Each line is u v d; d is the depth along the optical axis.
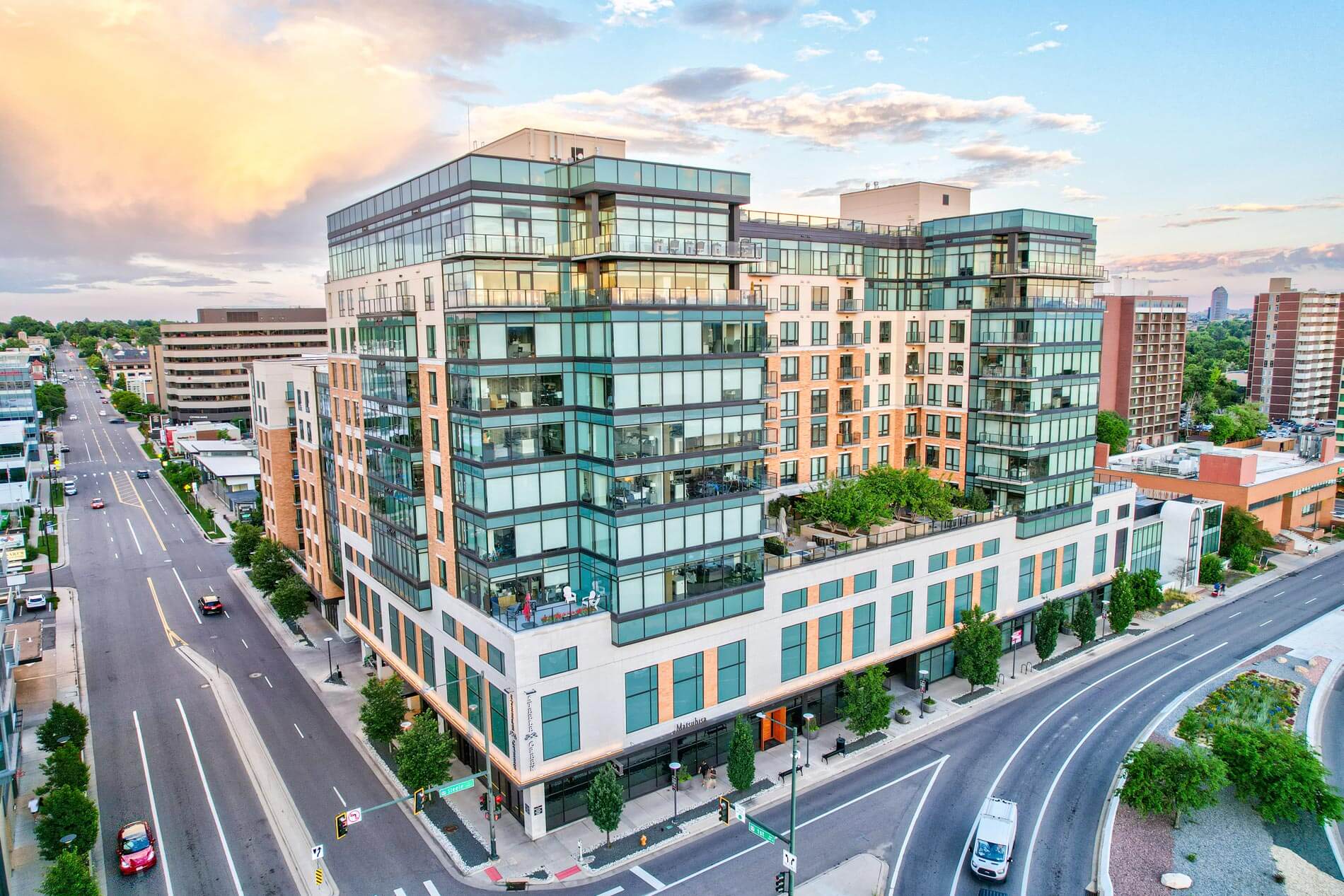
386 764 49.03
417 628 52.12
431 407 47.22
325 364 70.00
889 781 47.28
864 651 55.28
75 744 46.41
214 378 183.38
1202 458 91.44
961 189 77.56
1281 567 88.12
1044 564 67.44
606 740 43.59
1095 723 53.84
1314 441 107.12
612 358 41.50
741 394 46.88
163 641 69.25
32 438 165.00
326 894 37.91
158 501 124.25
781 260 65.94
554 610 42.56
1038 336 64.25
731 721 48.44
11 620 66.56
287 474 79.56
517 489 43.53
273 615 75.38
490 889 38.28
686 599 45.25
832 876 38.94
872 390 73.31
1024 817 43.75
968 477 70.25
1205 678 60.22
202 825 43.34
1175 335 153.62
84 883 34.22
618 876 39.19
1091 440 70.75
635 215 43.81
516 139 46.03
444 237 44.12
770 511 65.38
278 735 52.97
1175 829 42.28
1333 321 178.00
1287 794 40.59
